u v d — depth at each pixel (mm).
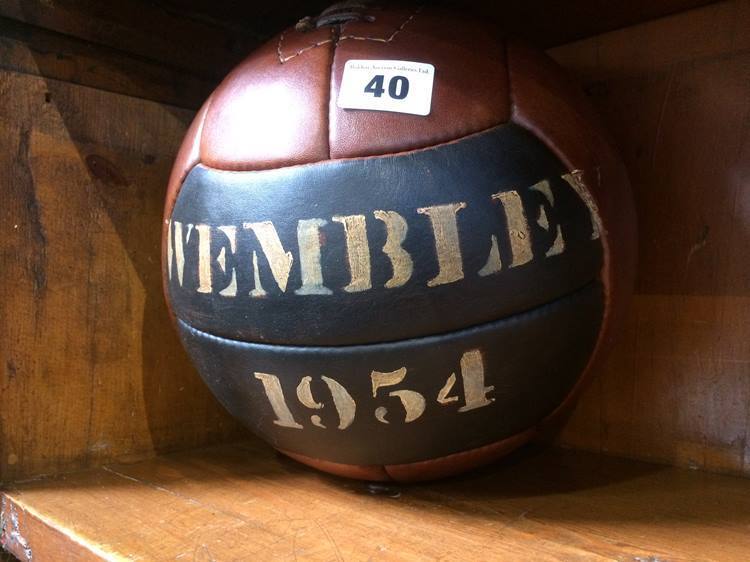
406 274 583
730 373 807
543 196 616
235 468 855
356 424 638
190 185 693
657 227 864
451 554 574
